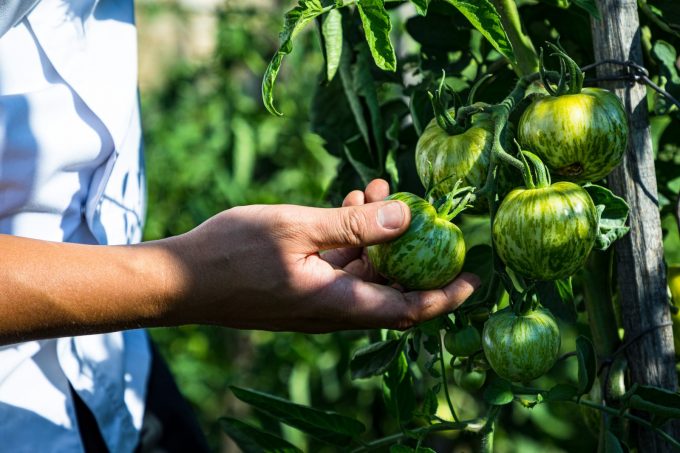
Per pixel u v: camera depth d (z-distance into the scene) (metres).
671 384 0.87
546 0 0.96
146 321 0.81
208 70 2.85
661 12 0.94
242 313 0.83
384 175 1.07
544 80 0.80
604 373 0.91
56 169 0.97
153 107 2.92
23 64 0.95
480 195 0.78
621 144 0.78
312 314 0.82
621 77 0.85
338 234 0.77
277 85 2.69
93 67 1.01
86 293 0.78
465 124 0.82
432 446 1.79
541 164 0.75
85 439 1.09
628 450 0.87
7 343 0.79
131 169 1.13
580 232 0.73
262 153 2.67
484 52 1.06
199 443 1.22
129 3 1.09
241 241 0.79
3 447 1.01
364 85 1.04
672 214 1.09
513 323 0.78
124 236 1.11
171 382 1.25
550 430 2.04
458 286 0.79
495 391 0.82
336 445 0.96
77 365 1.07
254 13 2.74
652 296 0.87
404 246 0.77
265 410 0.95
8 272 0.76
